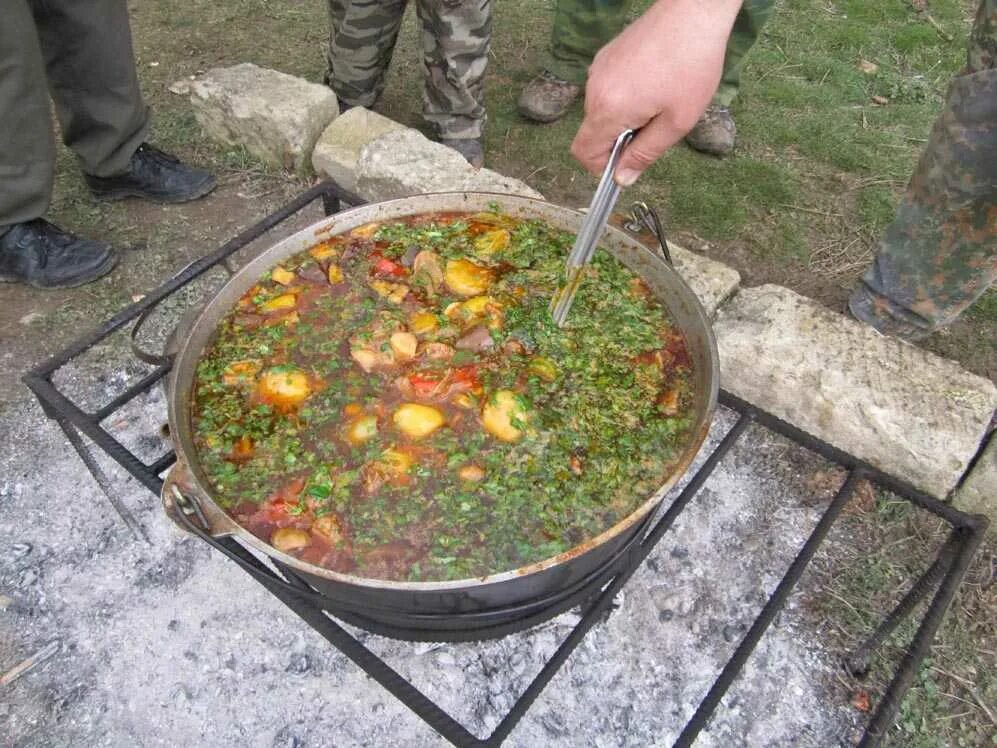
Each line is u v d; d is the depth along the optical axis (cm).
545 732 181
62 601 197
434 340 157
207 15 423
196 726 179
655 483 135
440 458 139
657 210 314
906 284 230
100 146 279
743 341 219
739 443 229
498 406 141
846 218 313
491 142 350
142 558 204
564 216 179
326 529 129
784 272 289
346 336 160
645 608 200
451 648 192
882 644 191
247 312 164
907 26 434
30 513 212
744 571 207
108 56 257
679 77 117
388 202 181
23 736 176
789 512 217
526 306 164
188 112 348
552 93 354
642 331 160
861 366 212
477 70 302
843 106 376
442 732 128
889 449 205
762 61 404
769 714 183
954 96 190
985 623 196
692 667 190
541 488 134
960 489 203
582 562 130
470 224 183
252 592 199
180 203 304
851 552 209
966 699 184
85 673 186
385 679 134
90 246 271
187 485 125
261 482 136
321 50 399
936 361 213
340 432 143
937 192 204
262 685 185
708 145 336
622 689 187
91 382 239
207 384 151
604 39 338
